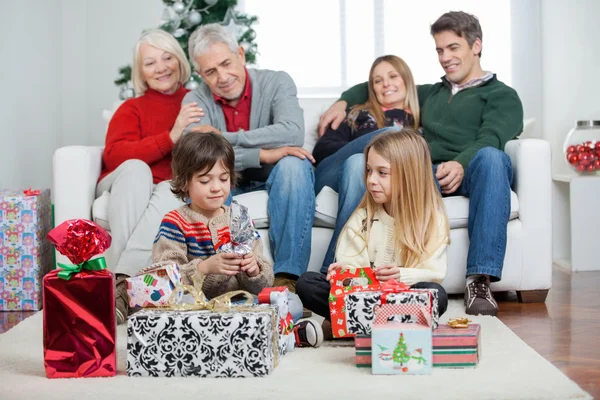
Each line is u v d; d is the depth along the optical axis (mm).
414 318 1878
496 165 2748
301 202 2768
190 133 2262
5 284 2998
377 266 2385
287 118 3041
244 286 2275
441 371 1799
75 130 5191
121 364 1946
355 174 2707
